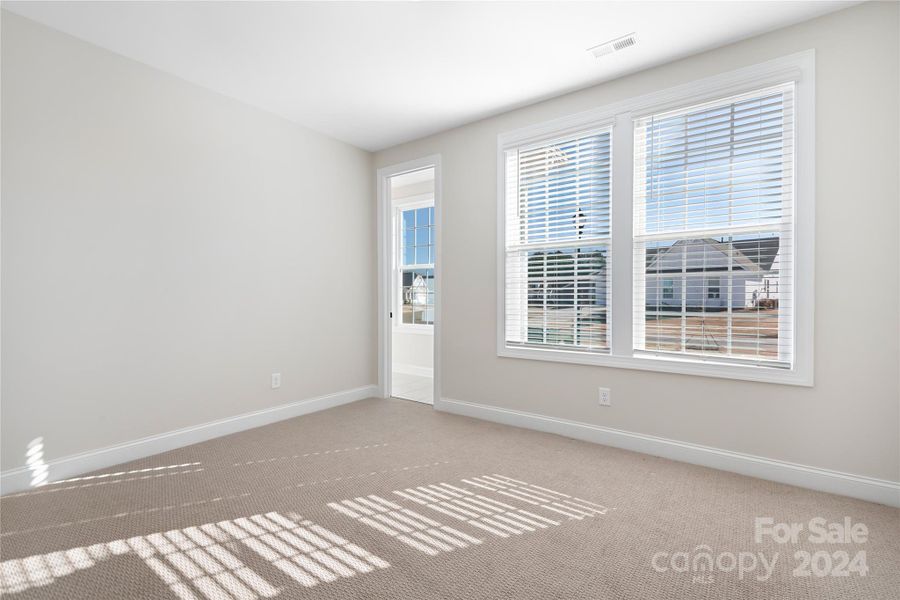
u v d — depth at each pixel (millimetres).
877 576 1604
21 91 2270
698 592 1524
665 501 2201
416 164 4086
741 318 2561
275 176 3549
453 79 2959
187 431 2990
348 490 2336
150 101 2789
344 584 1573
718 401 2605
